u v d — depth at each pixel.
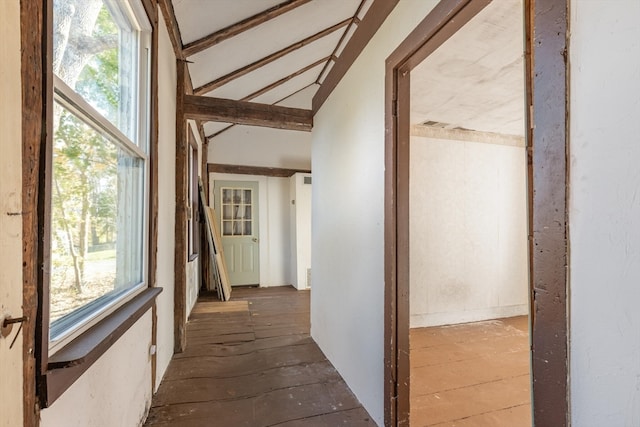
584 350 0.68
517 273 3.76
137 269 1.72
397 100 1.60
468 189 3.58
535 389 0.79
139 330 1.62
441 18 1.21
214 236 4.72
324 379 2.18
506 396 2.01
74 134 1.04
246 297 4.75
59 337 0.90
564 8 0.71
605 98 0.64
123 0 1.47
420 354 2.66
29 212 0.72
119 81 1.50
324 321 2.64
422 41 1.35
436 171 3.46
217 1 2.19
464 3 1.10
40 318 0.76
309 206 5.49
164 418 1.74
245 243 5.62
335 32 3.52
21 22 0.69
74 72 1.05
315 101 3.04
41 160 0.77
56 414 0.84
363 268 1.89
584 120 0.68
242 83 3.93
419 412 1.83
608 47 0.63
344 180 2.22
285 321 3.54
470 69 2.13
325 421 1.72
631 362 0.60
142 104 1.77
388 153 1.62
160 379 2.13
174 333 2.65
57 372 0.81
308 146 5.88
